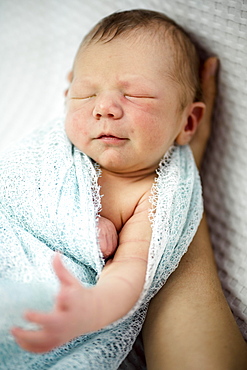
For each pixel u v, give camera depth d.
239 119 1.15
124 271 0.82
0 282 0.78
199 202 1.03
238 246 1.10
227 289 1.07
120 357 0.84
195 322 0.85
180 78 1.05
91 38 1.05
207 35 1.17
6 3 1.53
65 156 0.98
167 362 0.82
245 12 1.05
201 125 1.21
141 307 0.87
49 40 1.49
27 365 0.78
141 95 0.97
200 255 0.99
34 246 0.89
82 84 1.00
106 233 0.91
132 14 1.09
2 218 0.93
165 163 1.02
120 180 1.01
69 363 0.79
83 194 0.92
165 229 0.90
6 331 0.73
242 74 1.11
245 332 0.98
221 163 1.20
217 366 0.79
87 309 0.70
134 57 0.99
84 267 0.91
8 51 1.54
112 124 0.94
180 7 1.19
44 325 0.65
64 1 1.44
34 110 1.45
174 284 0.92
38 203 0.93
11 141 1.41
